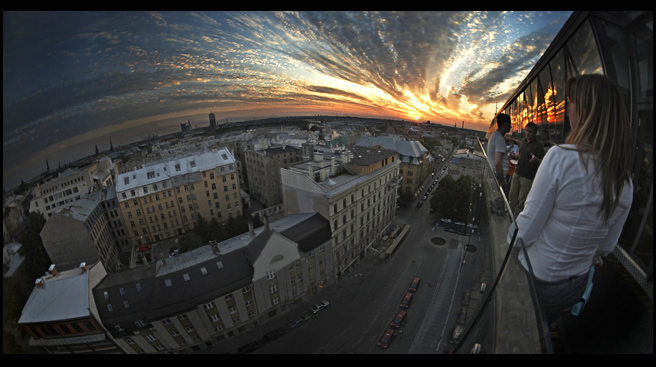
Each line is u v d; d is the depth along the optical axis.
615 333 2.43
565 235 2.01
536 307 2.13
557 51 2.96
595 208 1.88
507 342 2.21
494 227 4.38
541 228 2.16
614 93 1.75
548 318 2.24
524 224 2.22
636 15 1.75
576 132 1.97
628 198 1.91
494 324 2.39
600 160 1.77
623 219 2.04
